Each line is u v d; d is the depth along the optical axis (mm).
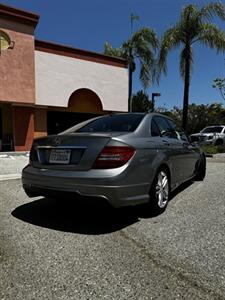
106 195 4453
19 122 17562
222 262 3684
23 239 4324
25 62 16938
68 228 4781
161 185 5559
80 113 21234
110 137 4637
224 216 5430
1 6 15859
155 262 3678
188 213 5605
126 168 4582
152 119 5867
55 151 4902
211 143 21719
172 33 19625
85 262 3666
